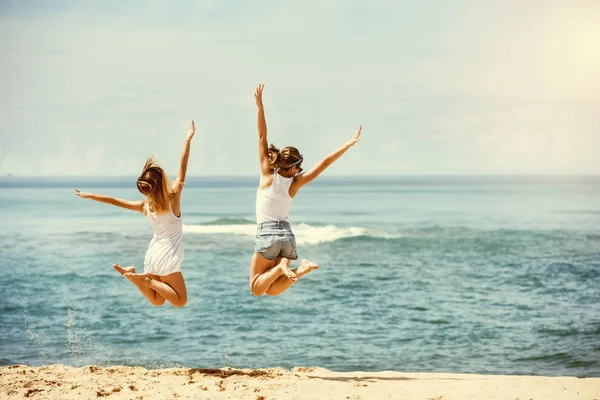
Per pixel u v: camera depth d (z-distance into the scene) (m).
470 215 39.69
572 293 14.16
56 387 5.41
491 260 19.66
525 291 14.43
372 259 20.08
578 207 45.72
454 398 5.31
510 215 39.31
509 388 5.76
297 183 5.71
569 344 9.82
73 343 9.82
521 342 9.97
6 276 16.39
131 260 19.70
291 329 10.89
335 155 5.73
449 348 9.66
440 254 21.25
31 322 11.27
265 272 5.64
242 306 12.74
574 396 5.47
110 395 5.14
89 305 12.77
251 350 9.53
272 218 5.69
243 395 5.16
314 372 6.52
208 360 8.95
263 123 5.85
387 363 8.85
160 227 5.69
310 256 20.92
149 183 5.55
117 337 10.27
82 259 19.91
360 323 11.34
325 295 13.96
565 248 22.64
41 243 24.11
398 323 11.31
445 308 12.59
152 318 11.65
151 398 5.03
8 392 5.21
